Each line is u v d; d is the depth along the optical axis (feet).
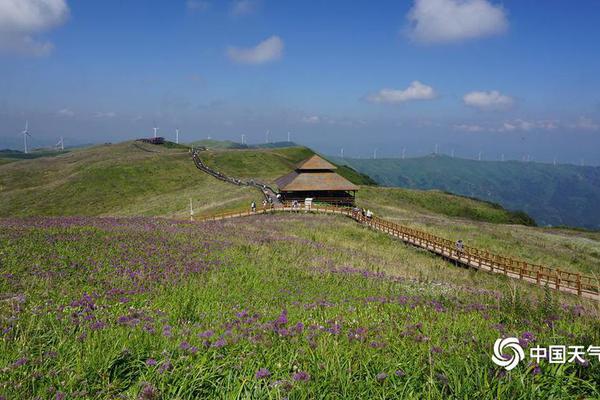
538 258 163.84
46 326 29.27
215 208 250.98
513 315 39.70
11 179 413.39
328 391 19.52
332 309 41.47
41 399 18.22
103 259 64.90
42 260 60.34
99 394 19.04
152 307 40.22
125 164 418.31
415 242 157.28
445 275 107.14
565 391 19.92
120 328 28.73
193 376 20.36
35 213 318.86
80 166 442.50
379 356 24.12
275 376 20.59
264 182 358.23
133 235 90.63
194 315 37.22
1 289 44.42
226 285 58.49
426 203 369.30
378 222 189.06
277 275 71.31
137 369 21.98
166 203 303.27
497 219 368.48
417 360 23.20
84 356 22.48
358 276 76.74
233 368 21.65
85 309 35.14
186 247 84.12
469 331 31.07
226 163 464.65
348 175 528.63
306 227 167.94
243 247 95.25
